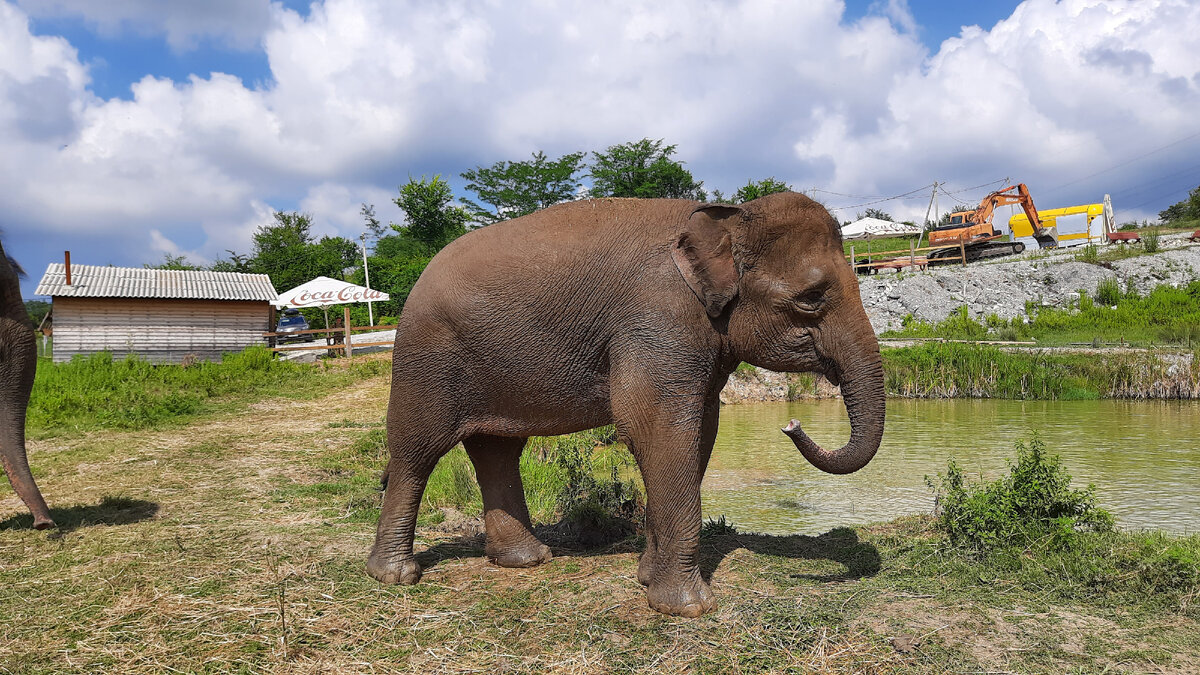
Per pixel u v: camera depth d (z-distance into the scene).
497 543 4.91
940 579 4.44
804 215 4.02
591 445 10.72
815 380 20.50
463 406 4.46
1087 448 11.37
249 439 11.05
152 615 3.96
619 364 4.05
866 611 3.88
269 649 3.54
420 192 49.31
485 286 4.24
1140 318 28.05
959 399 19.59
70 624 3.86
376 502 6.97
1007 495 5.18
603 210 4.28
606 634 3.66
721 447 12.33
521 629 3.75
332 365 21.80
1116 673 3.20
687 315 3.95
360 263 46.97
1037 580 4.32
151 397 14.63
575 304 4.11
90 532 5.78
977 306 31.16
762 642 3.52
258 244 50.59
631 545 5.48
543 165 48.25
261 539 5.55
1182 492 8.15
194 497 7.21
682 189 48.97
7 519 6.23
